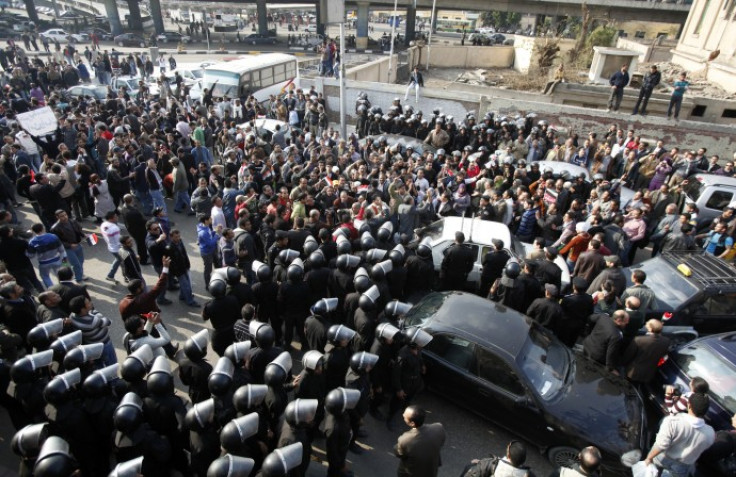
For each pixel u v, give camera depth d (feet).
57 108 49.83
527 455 19.07
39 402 15.28
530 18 263.08
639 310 21.01
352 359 16.20
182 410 15.07
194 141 42.63
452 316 20.94
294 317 22.35
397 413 20.70
